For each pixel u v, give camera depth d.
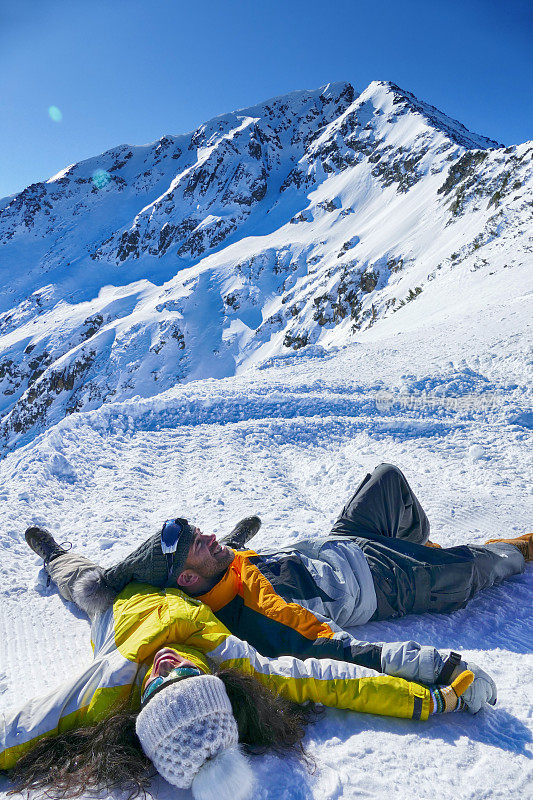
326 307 103.12
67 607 3.15
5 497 4.74
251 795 1.62
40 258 181.62
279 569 2.54
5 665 2.53
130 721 1.77
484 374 10.09
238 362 111.62
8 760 1.82
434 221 97.25
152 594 2.28
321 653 2.16
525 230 52.28
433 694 1.96
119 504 4.79
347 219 135.50
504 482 5.31
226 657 1.99
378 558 2.68
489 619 2.79
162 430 6.91
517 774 1.74
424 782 1.71
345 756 1.81
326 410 7.78
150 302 135.38
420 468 5.86
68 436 6.21
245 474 5.55
